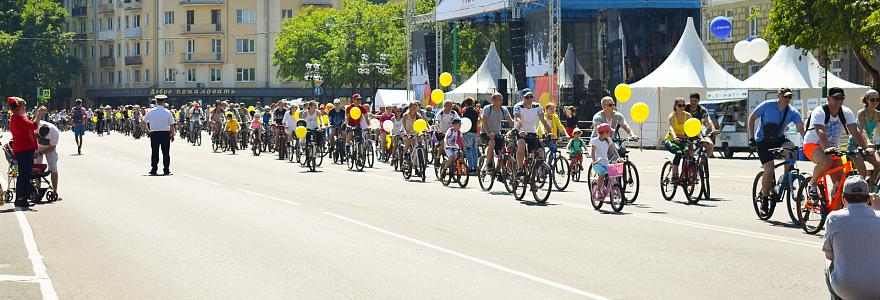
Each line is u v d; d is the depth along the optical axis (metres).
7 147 22.06
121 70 136.75
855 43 46.31
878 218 8.86
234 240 15.50
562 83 61.38
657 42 61.06
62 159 40.97
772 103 18.00
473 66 94.56
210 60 127.50
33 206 21.06
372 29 106.44
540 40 59.44
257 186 26.42
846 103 48.25
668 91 50.00
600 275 12.33
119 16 136.75
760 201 18.27
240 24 127.38
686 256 13.83
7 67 126.75
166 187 26.14
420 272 12.55
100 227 17.27
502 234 16.22
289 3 128.38
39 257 13.91
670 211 19.97
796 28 48.03
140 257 13.84
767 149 17.97
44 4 131.62
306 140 34.25
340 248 14.62
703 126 22.31
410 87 74.31
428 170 33.19
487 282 11.86
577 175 28.03
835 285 8.92
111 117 87.81
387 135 37.78
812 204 16.14
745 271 12.59
